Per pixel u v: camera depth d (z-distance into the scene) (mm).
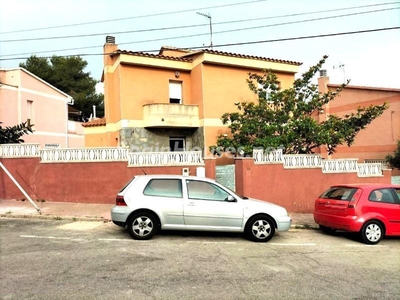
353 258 6898
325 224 9211
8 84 21844
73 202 12492
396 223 8578
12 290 4738
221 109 18031
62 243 7453
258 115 14852
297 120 13867
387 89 19938
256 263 6293
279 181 12656
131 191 8133
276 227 8336
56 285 4945
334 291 4961
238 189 12539
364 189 8734
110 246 7262
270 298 4652
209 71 17875
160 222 8055
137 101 17531
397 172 18656
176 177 8453
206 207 8156
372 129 20453
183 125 17688
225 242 7977
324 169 13148
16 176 12727
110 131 18406
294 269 5988
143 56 17531
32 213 10594
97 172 12516
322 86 21953
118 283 5066
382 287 5164
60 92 26703
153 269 5758
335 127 14305
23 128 14680
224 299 4578
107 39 19062
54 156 12672
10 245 7223
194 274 5555
